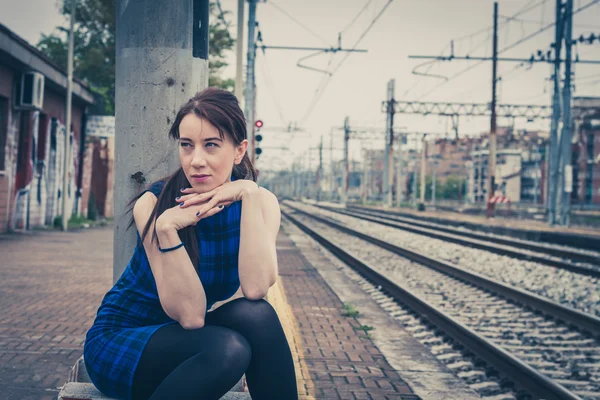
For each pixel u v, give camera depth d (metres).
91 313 6.25
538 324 6.99
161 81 2.47
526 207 65.50
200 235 1.69
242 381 2.33
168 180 1.74
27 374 4.14
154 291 1.70
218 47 28.78
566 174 24.30
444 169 100.88
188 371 1.49
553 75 25.25
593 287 10.06
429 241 19.97
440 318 6.54
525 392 4.39
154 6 2.47
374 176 114.00
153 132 2.47
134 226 2.47
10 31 13.84
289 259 13.16
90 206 23.52
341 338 5.73
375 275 10.24
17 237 15.27
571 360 5.47
